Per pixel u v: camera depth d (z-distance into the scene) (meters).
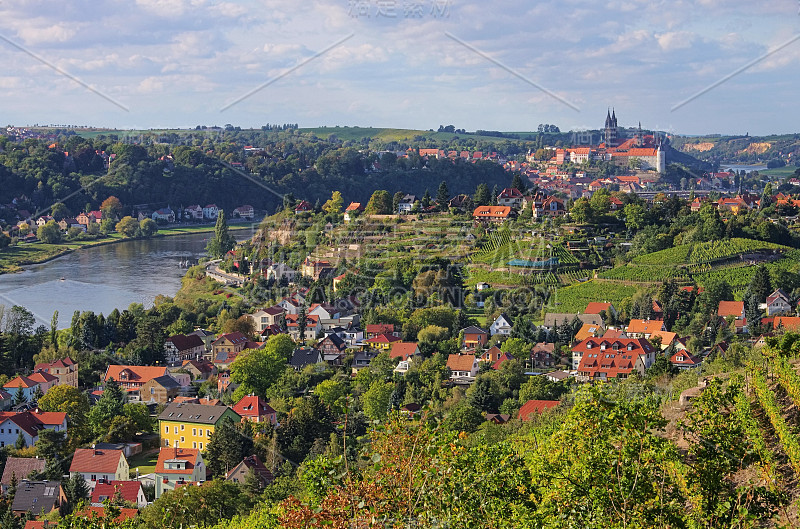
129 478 94.06
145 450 105.44
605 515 34.75
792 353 55.56
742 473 40.28
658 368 96.94
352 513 29.92
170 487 88.50
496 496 38.97
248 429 97.62
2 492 90.12
